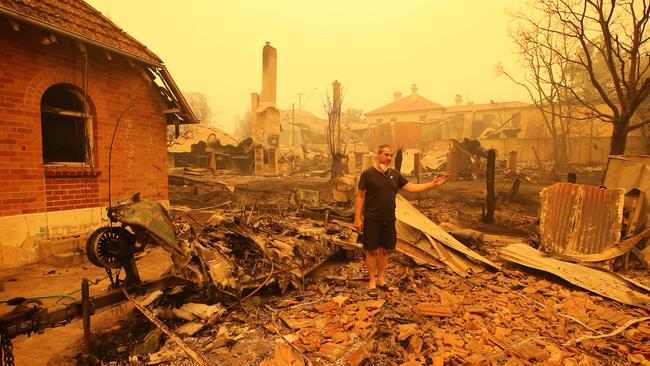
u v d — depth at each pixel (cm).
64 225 658
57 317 304
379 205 483
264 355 338
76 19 670
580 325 411
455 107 5378
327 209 832
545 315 429
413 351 338
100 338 366
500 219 1095
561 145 2516
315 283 531
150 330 383
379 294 483
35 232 616
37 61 611
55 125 771
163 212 396
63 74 648
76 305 317
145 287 375
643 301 476
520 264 607
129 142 777
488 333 376
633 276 601
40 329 294
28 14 556
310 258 539
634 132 2494
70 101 748
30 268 589
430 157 2845
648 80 981
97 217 712
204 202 1365
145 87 815
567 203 711
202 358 320
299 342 357
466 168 2359
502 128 3700
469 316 414
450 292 501
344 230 696
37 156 616
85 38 633
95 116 706
